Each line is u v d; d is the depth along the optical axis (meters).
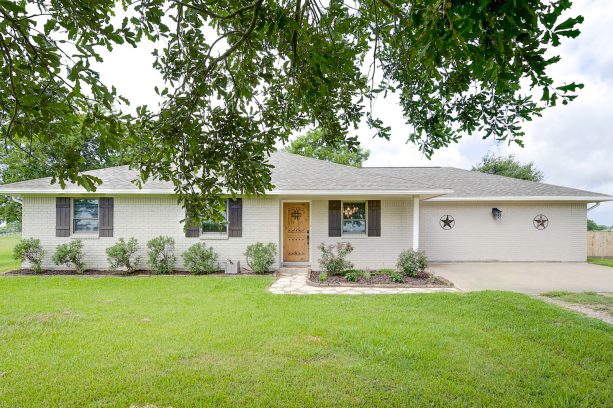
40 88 2.21
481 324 4.96
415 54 2.49
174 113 2.97
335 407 2.92
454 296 6.70
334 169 11.81
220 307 5.90
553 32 1.48
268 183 3.53
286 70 3.17
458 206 12.77
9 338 4.36
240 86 3.29
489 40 1.53
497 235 12.70
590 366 3.65
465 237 12.73
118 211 10.18
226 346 4.12
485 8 1.38
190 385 3.25
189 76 3.02
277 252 10.14
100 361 3.72
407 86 3.52
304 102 3.33
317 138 4.11
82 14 2.24
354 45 3.56
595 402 3.00
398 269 9.56
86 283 8.09
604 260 13.22
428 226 12.77
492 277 9.30
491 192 12.83
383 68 3.58
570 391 3.14
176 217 10.19
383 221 11.09
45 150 2.60
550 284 8.33
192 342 4.25
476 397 3.05
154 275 9.35
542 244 12.64
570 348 4.08
